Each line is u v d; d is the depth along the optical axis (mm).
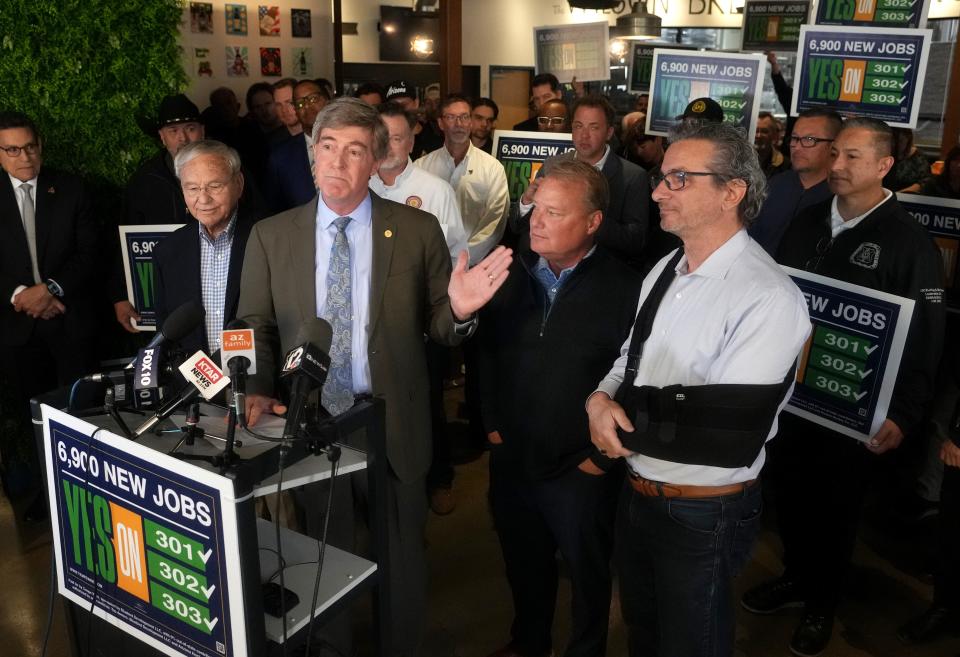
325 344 1636
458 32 6035
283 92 4887
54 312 3420
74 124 3570
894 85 3590
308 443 1498
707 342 1754
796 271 2541
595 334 2162
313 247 2156
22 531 3377
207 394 1494
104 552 1610
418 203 3543
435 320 2184
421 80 10227
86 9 3455
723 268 1761
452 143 4168
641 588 2006
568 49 5484
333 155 1998
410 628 2350
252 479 1383
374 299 2131
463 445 4266
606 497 2232
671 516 1832
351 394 2164
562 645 2693
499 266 1948
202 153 2531
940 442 3422
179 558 1462
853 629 2795
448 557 3230
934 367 2473
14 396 3596
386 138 2100
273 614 1517
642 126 5230
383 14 9883
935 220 3287
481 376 2404
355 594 1652
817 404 2512
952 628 2719
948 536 2652
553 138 4242
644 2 8898
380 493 1697
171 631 1532
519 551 2447
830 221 2656
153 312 3279
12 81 3430
